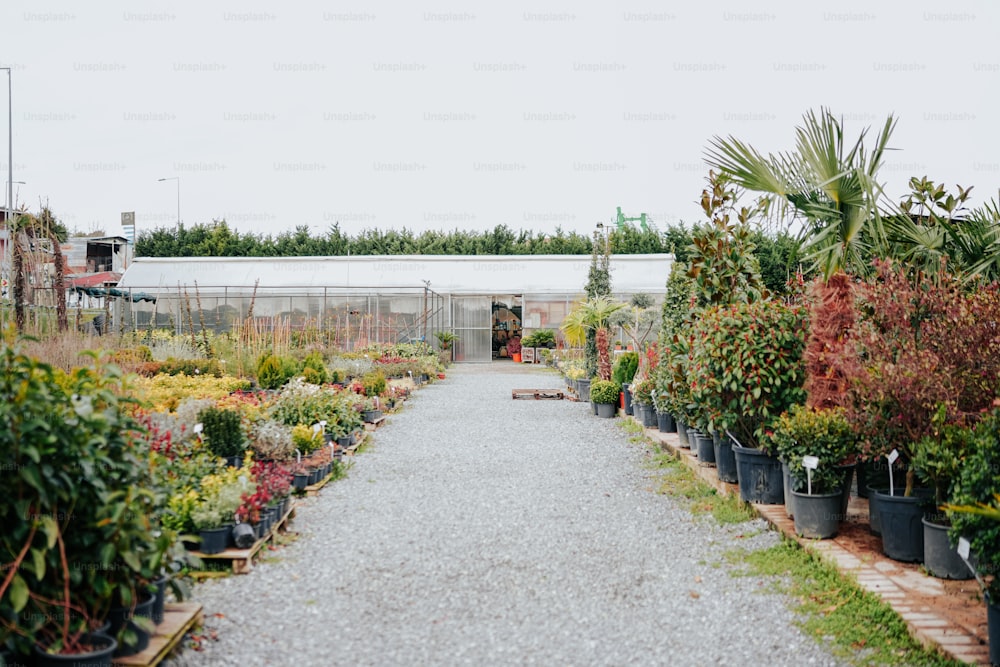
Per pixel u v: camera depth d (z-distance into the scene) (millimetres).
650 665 3611
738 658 3686
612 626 4074
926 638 3732
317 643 3814
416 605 4359
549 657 3688
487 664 3604
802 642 3863
